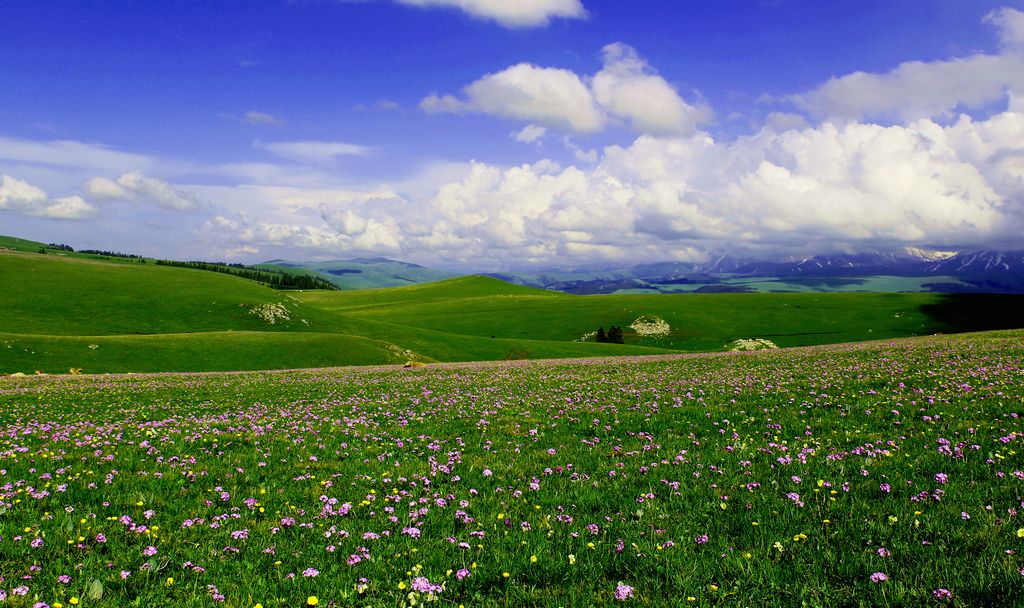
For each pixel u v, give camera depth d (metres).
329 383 37.31
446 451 13.98
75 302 121.62
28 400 28.64
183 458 13.45
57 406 25.98
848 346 55.28
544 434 15.70
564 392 25.61
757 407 17.80
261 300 136.88
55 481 11.09
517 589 6.66
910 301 188.25
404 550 7.88
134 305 125.31
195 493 10.62
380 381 38.03
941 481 9.31
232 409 24.25
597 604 6.27
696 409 18.00
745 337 155.12
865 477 9.99
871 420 14.84
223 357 83.75
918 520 7.76
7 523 8.57
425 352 117.88
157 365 77.31
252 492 10.68
